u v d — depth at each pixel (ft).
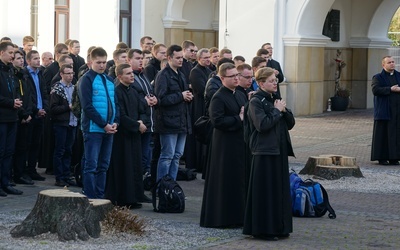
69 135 47.57
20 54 45.44
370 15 104.53
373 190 48.01
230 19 94.79
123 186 40.70
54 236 32.09
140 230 33.88
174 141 43.96
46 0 80.64
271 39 92.43
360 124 87.20
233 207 36.32
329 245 33.32
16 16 75.82
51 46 81.41
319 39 93.81
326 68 101.65
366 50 105.50
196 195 45.85
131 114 41.19
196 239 33.86
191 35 104.22
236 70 36.73
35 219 32.35
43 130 51.55
